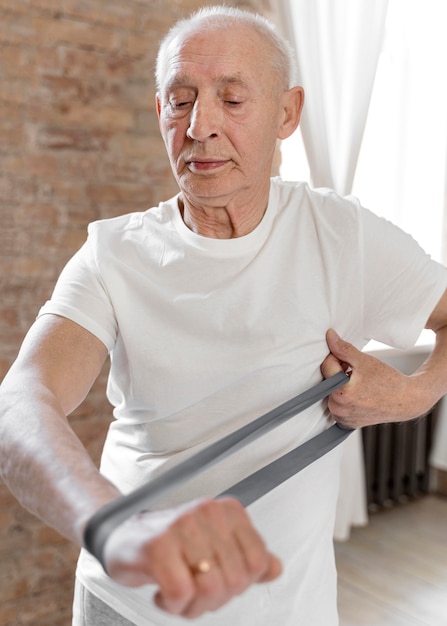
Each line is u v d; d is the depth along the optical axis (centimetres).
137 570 56
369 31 274
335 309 126
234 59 111
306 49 275
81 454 83
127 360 123
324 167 283
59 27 242
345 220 126
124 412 128
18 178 241
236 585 56
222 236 122
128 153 262
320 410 126
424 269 130
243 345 121
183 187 118
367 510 384
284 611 121
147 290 121
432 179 325
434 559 336
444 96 325
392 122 320
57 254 251
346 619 284
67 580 262
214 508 58
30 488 81
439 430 399
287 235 126
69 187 251
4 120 236
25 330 248
